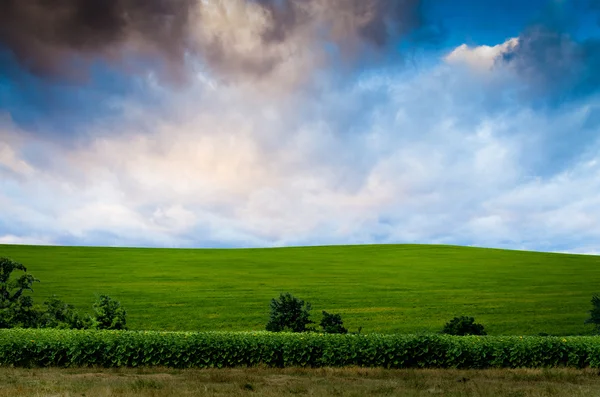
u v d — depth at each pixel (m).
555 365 22.36
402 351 22.14
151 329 37.00
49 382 18.70
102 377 20.11
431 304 45.88
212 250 89.38
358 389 18.11
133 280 56.44
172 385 18.50
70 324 28.19
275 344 22.20
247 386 18.31
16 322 28.58
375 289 53.00
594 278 59.97
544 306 44.91
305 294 50.00
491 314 42.03
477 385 18.81
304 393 17.50
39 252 78.94
